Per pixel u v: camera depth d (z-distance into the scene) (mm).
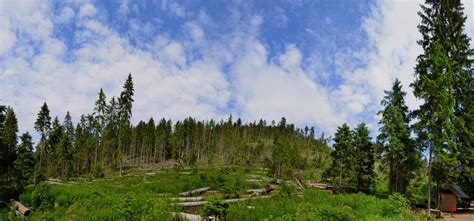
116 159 71625
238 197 25453
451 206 29844
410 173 33406
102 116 70688
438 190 30562
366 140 37938
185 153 97062
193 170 50906
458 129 30516
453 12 31438
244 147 86000
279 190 25828
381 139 32719
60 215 17094
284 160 54969
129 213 14617
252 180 43094
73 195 21859
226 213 15336
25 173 34375
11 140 47562
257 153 86438
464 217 26438
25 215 19391
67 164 58125
